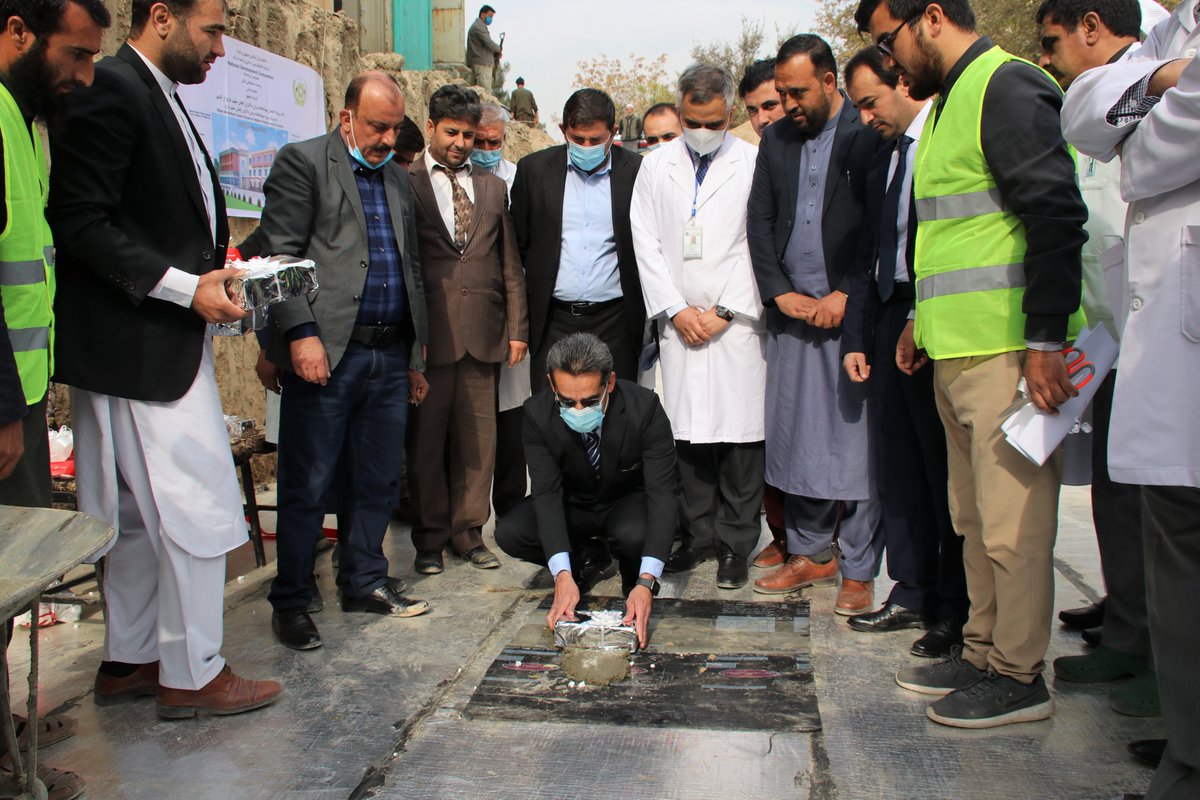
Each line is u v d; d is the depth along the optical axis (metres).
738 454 3.65
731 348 3.61
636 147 14.57
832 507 3.55
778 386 3.48
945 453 2.91
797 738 2.46
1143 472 1.76
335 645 3.16
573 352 2.90
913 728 2.50
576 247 3.92
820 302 3.28
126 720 2.64
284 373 3.23
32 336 2.16
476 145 4.52
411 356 3.53
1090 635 2.98
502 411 4.24
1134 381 1.79
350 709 2.70
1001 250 2.36
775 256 3.40
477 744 2.48
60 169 2.37
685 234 3.64
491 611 3.46
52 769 2.27
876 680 2.80
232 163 5.04
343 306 3.18
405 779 2.32
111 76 2.40
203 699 2.63
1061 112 2.02
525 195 3.98
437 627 3.31
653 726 2.53
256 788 2.29
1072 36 2.52
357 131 3.18
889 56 2.49
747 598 3.53
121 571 2.68
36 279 2.15
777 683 2.76
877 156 3.07
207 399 2.61
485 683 2.82
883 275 2.97
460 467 4.02
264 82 5.33
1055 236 2.18
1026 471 2.39
